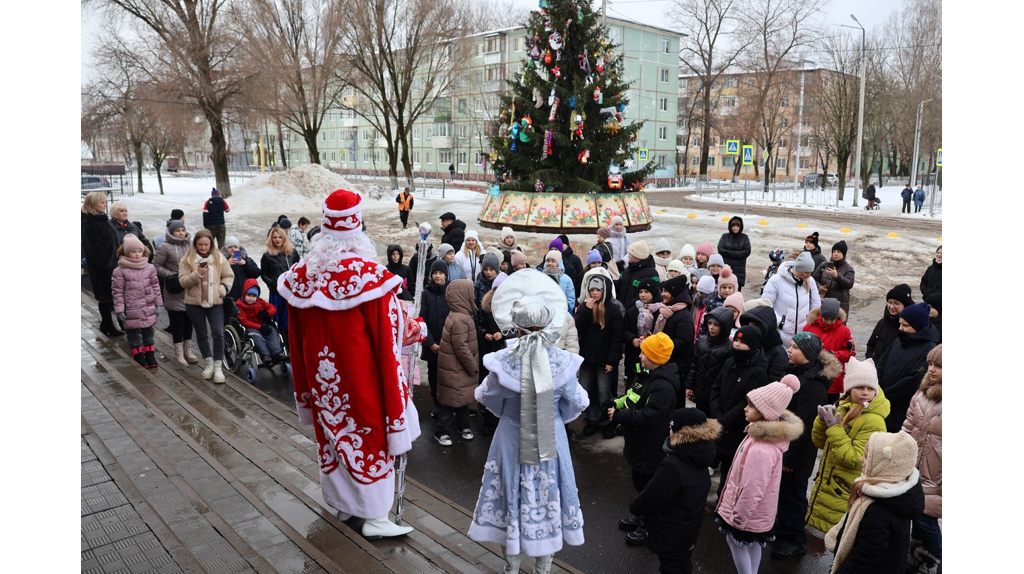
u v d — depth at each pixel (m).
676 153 64.44
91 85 33.00
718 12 51.22
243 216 29.52
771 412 4.20
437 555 4.04
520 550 3.74
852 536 3.64
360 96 63.97
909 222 28.44
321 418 4.22
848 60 41.47
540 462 3.67
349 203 4.06
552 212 20.89
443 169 67.12
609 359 6.81
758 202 39.72
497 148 21.42
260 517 4.13
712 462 4.10
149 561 3.44
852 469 4.62
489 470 3.83
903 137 46.75
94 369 7.31
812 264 7.65
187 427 5.75
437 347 7.19
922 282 9.15
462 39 41.38
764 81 47.53
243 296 8.45
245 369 8.41
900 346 5.77
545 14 19.30
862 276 16.06
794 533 4.86
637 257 8.32
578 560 4.71
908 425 4.61
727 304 6.88
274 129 78.31
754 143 51.66
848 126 39.62
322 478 4.29
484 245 19.05
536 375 3.64
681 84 68.75
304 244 10.52
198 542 3.71
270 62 34.47
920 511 3.55
